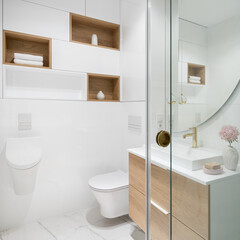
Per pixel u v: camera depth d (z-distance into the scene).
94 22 2.06
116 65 2.14
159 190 0.46
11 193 1.66
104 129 2.09
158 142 0.43
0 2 1.59
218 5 0.38
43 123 1.80
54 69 1.79
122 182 1.67
